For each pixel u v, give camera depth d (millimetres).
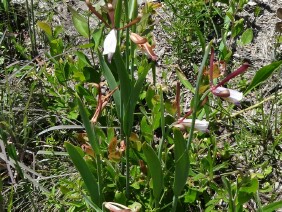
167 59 470
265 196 393
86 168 311
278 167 407
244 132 422
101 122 427
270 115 419
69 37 519
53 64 494
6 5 513
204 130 302
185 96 465
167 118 378
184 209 363
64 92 446
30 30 497
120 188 364
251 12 526
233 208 317
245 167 407
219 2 524
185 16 475
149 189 363
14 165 336
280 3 532
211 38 505
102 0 330
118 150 334
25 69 473
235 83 468
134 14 309
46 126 442
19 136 414
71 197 357
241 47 500
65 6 544
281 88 460
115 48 272
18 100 442
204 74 318
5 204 380
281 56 488
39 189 390
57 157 417
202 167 371
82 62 449
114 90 296
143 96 433
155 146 413
